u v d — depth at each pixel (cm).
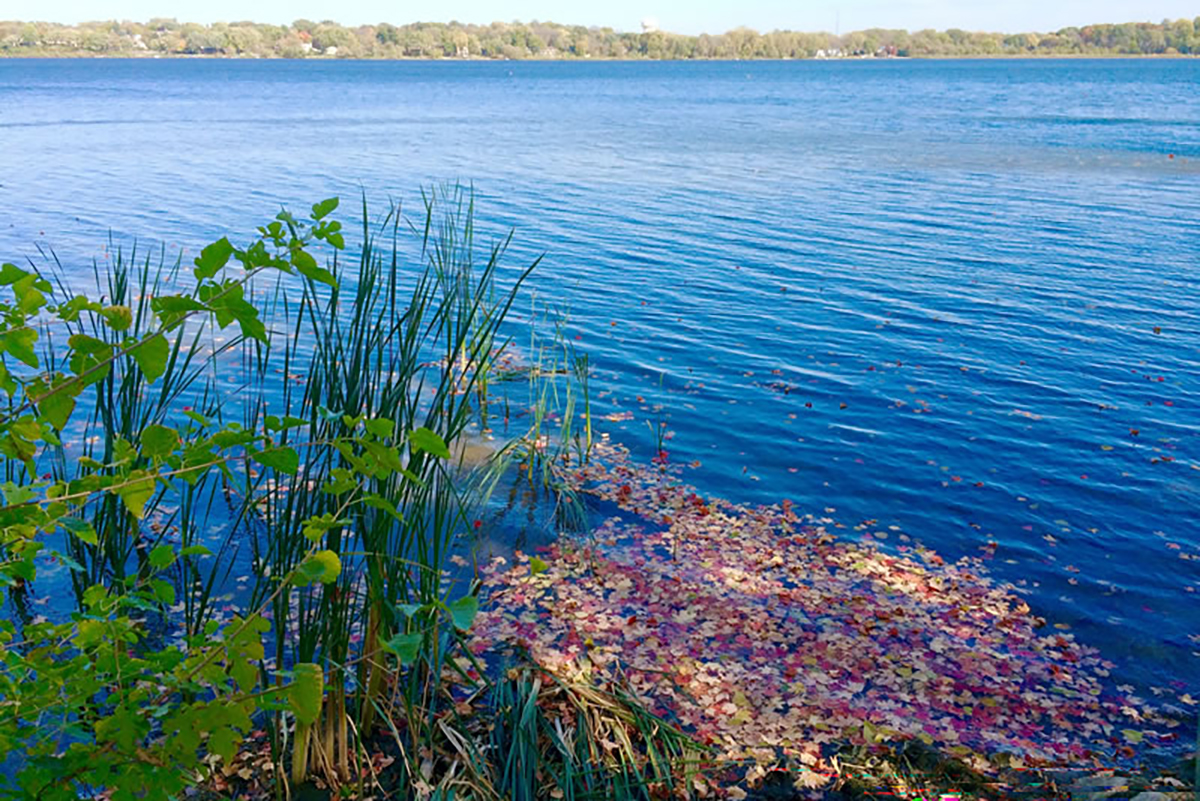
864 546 752
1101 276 1666
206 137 4050
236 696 279
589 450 902
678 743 505
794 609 657
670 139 4081
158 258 1638
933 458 919
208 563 670
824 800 475
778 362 1198
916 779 490
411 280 1464
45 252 1678
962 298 1516
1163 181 2797
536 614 638
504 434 938
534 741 470
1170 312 1439
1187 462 912
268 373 1052
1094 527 785
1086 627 643
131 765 265
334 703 462
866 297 1520
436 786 466
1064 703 560
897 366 1187
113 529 557
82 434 858
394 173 2914
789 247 1898
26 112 5431
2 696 291
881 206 2386
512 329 1309
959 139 4066
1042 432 983
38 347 1070
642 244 1912
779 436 966
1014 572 716
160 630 586
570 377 1122
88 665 277
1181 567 722
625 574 697
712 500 826
